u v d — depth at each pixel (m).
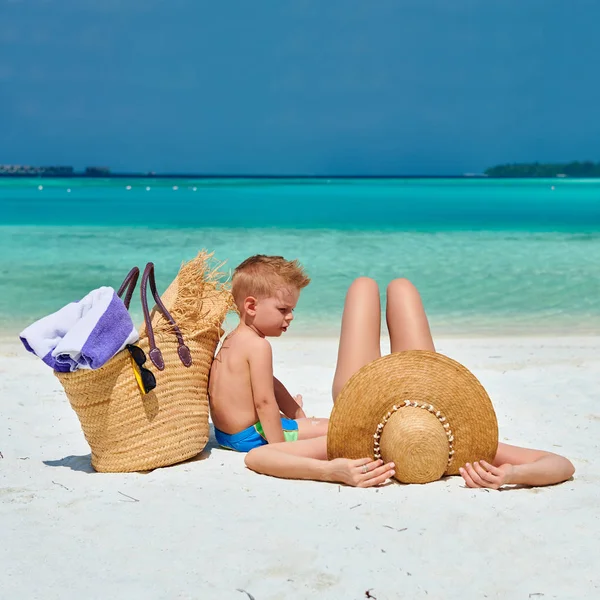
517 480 3.87
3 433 5.12
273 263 4.48
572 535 3.30
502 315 10.45
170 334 4.41
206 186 82.75
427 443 3.88
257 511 3.58
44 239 19.66
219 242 18.94
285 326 4.57
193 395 4.46
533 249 17.41
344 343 4.58
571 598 2.78
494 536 3.28
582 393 6.23
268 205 37.72
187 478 4.09
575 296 11.74
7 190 64.69
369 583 2.88
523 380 6.74
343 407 4.03
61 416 5.57
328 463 3.97
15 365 7.45
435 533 3.31
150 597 2.79
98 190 65.62
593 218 27.16
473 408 4.00
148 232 21.77
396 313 4.68
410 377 3.99
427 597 2.79
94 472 4.28
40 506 3.67
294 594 2.80
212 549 3.17
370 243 18.66
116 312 4.12
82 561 3.08
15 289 12.30
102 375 4.14
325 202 40.94
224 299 4.77
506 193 55.84
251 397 4.54
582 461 4.43
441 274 13.82
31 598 2.79
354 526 3.39
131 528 3.40
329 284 12.77
